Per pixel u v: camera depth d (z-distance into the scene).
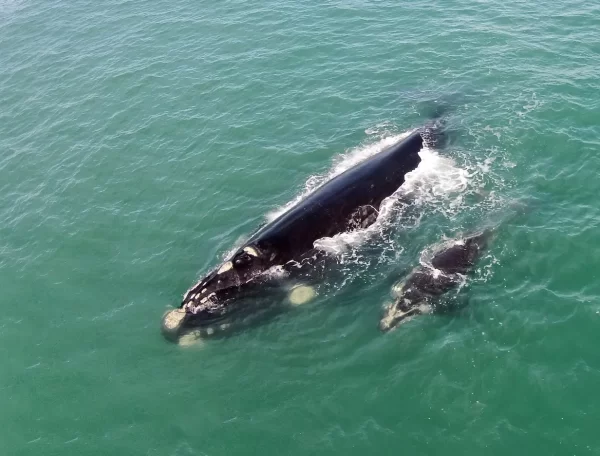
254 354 19.33
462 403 16.83
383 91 32.25
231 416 17.56
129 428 17.70
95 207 27.34
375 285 21.12
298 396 17.83
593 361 17.33
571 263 20.59
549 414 16.17
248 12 42.94
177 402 18.23
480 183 25.00
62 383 19.42
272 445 16.59
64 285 23.38
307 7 42.16
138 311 21.66
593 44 33.47
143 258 23.98
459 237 22.45
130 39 42.62
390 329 19.36
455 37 36.06
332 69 34.69
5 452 17.55
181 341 19.97
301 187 26.39
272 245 21.77
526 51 33.75
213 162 28.80
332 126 30.14
